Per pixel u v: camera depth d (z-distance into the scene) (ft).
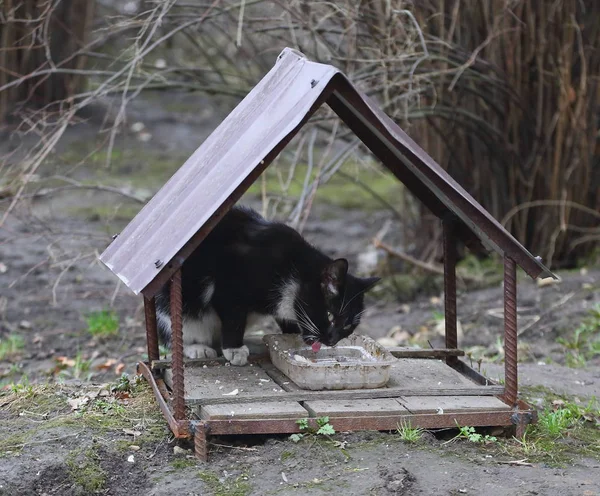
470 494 11.63
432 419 13.12
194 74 27.66
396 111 21.06
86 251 25.89
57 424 13.57
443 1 22.89
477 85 24.07
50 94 37.37
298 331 16.83
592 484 11.98
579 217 25.18
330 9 22.20
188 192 13.03
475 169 25.36
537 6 23.08
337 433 13.01
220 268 15.19
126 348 21.54
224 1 24.50
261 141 12.26
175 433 12.53
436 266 25.79
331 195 36.78
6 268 27.20
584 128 23.97
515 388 13.47
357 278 16.26
